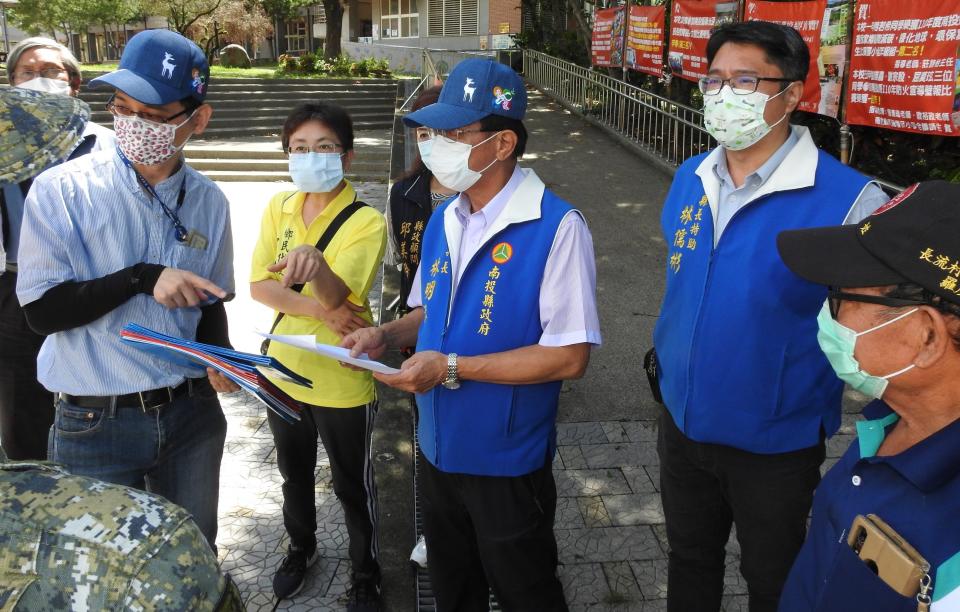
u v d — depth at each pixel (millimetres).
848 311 1297
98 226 2158
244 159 12430
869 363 1268
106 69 22109
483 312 2109
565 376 2088
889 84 4996
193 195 2352
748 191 2123
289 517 2922
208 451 2369
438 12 26688
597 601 2859
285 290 2682
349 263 2633
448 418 2158
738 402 2061
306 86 17359
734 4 7320
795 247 1312
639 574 3002
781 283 1985
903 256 1168
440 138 2119
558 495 3518
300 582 2908
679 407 2203
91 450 2180
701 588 2398
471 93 2045
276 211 2818
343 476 2744
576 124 13000
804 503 2102
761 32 2061
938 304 1154
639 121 11016
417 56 26359
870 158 6836
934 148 6332
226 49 24922
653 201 8414
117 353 2150
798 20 6070
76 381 2148
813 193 2008
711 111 2145
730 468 2148
